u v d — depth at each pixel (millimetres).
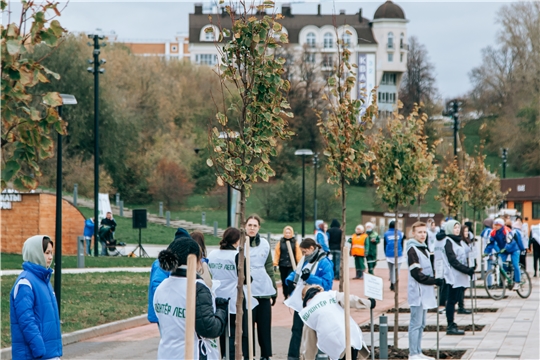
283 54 93688
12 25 5363
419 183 14828
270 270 11367
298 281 11648
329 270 11586
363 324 16547
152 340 14656
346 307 8195
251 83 9117
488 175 40031
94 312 16906
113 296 19547
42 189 61250
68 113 64125
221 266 10977
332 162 13547
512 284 21562
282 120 9219
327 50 125312
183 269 6305
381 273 31422
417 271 11852
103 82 66688
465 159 34844
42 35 5547
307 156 86188
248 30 9062
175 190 75875
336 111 13648
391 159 14836
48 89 62594
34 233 33344
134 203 76562
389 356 12625
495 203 37531
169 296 6270
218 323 6242
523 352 12539
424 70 118250
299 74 94750
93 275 24344
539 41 77062
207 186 81938
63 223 34969
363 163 13531
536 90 79562
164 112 82688
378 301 21688
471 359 11945
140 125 75312
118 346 13961
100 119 66500
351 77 13492
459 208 29125
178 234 9359
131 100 77125
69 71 63812
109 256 33812
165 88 84875
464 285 14773
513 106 83000
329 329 9211
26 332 6988
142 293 20391
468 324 16141
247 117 9188
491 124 88375
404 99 116438
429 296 11930
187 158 81000
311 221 74750
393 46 124500
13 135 5500
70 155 67438
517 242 21953
